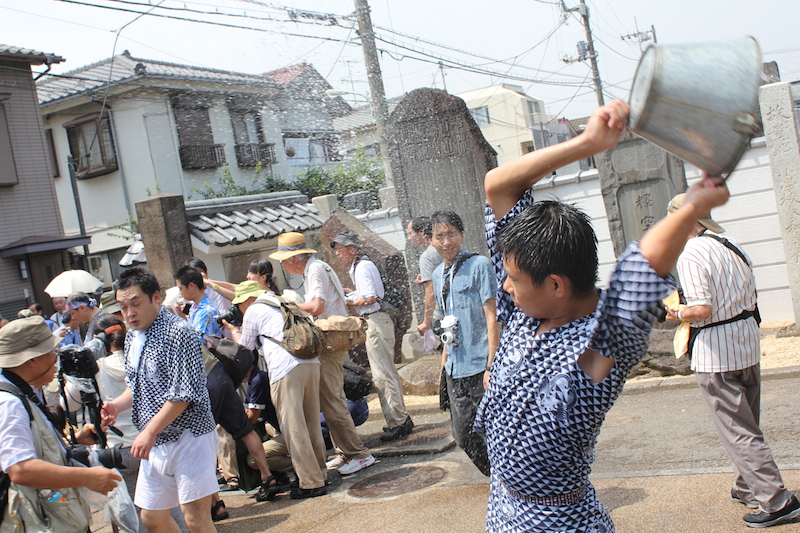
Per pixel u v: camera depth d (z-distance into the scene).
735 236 8.67
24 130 14.77
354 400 5.84
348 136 21.09
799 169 6.99
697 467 4.08
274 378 4.69
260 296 4.87
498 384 1.63
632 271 1.40
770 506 3.16
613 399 1.50
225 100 19.02
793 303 7.21
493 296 3.89
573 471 1.57
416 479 4.78
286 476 5.13
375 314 5.96
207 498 3.31
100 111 17.52
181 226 7.93
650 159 7.86
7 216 14.47
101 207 18.48
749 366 3.28
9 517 2.71
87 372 3.62
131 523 3.18
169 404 3.19
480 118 34.31
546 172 1.63
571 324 1.56
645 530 3.37
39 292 14.48
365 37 11.75
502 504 1.69
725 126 1.20
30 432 2.74
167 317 3.36
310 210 10.62
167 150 17.62
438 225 4.04
